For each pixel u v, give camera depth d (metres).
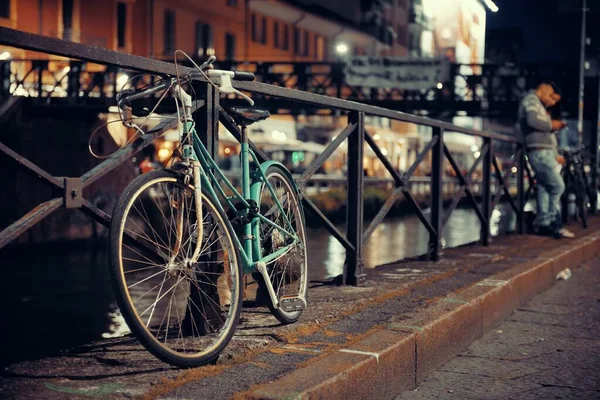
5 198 24.20
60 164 27.91
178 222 3.25
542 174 9.52
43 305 13.07
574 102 27.64
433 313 4.29
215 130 3.71
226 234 3.39
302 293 4.28
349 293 4.97
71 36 37.16
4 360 9.02
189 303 3.61
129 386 2.78
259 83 4.04
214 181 3.61
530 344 4.69
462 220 24.72
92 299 13.70
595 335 4.94
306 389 2.82
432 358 4.02
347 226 5.38
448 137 62.06
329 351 3.46
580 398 3.61
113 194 27.30
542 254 7.50
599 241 9.55
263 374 3.05
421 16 71.56
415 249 16.62
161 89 3.37
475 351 4.51
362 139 5.40
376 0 62.56
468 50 68.31
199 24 43.72
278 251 4.03
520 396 3.63
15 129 26.25
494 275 5.87
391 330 3.86
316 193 27.52
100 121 29.03
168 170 3.19
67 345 10.09
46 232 23.08
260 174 4.00
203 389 2.83
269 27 50.25
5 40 2.65
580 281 7.25
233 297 3.34
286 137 39.72
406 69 33.47
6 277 16.12
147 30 40.38
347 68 33.88
